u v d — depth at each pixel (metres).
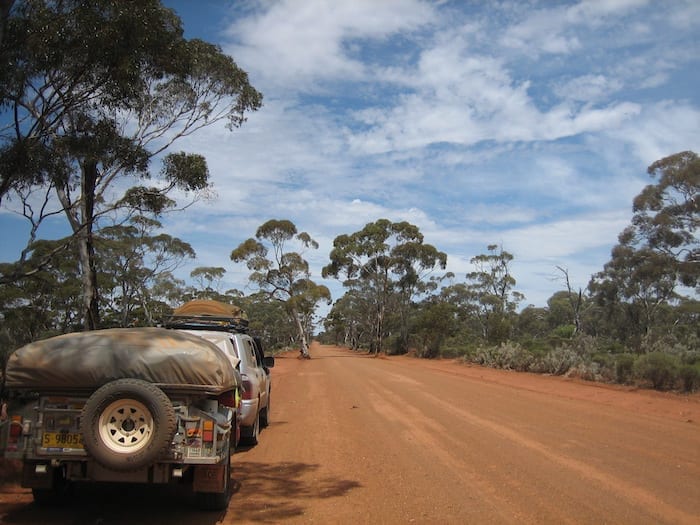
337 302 101.19
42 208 10.35
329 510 6.29
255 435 10.05
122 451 5.33
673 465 8.44
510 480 7.59
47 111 9.48
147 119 12.95
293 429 11.76
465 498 6.76
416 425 12.08
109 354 5.70
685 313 54.12
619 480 7.56
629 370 20.25
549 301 85.06
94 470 5.62
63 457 5.58
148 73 9.71
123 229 31.28
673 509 6.29
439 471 8.11
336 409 14.77
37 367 5.63
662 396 17.06
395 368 33.34
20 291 28.00
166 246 37.69
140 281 36.44
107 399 5.36
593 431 11.31
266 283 54.44
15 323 27.83
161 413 5.38
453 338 55.56
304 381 23.95
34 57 8.54
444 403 15.78
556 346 31.16
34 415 5.70
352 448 9.76
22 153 9.12
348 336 132.38
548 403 15.75
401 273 62.97
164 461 5.56
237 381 6.62
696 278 37.75
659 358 18.80
